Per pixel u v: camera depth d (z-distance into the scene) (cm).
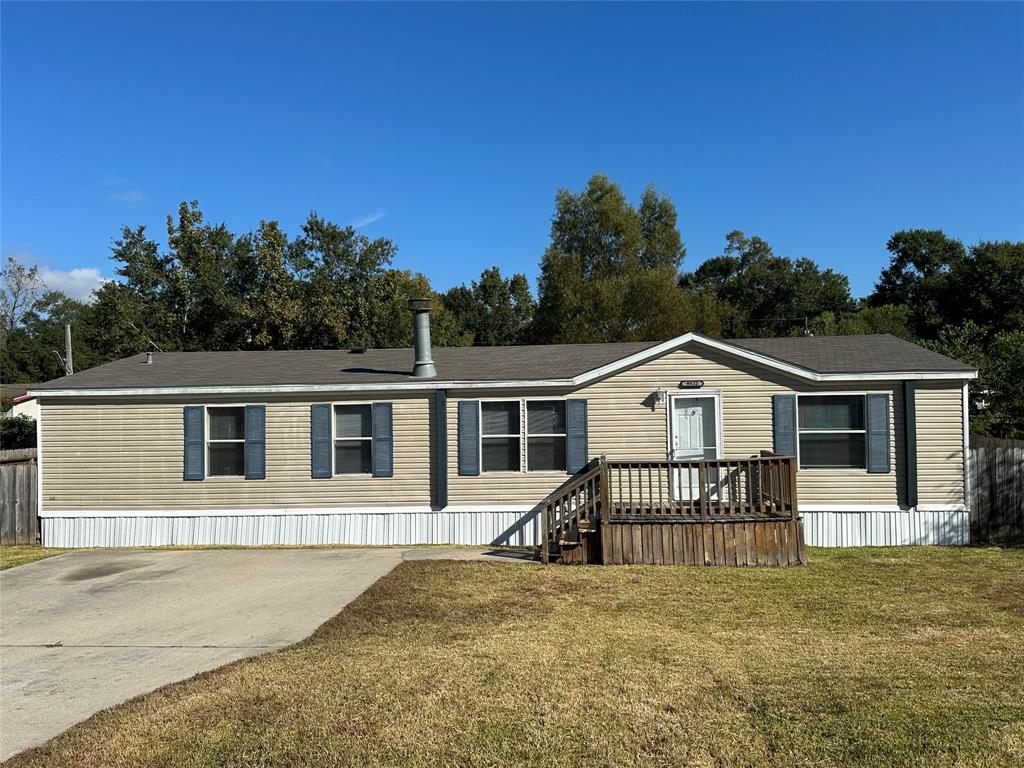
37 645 812
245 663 711
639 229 4350
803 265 6981
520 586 1063
